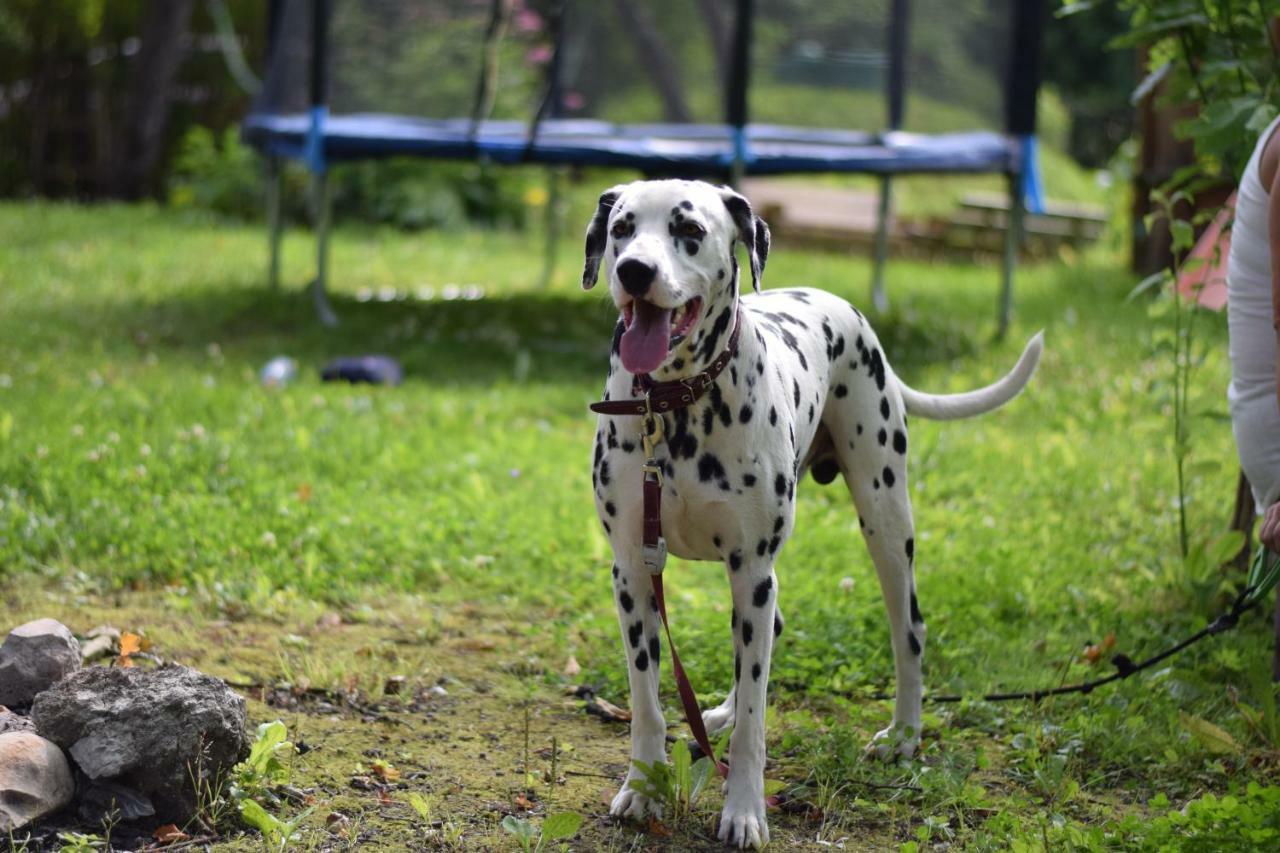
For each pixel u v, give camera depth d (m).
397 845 3.72
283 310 11.06
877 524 4.43
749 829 3.76
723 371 3.71
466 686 4.86
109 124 19.12
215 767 3.83
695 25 11.55
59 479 6.43
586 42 11.86
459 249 15.38
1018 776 4.26
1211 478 7.14
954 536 6.45
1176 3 5.60
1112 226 15.30
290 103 11.22
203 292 11.63
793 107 11.84
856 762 4.24
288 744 4.16
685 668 4.93
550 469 7.26
